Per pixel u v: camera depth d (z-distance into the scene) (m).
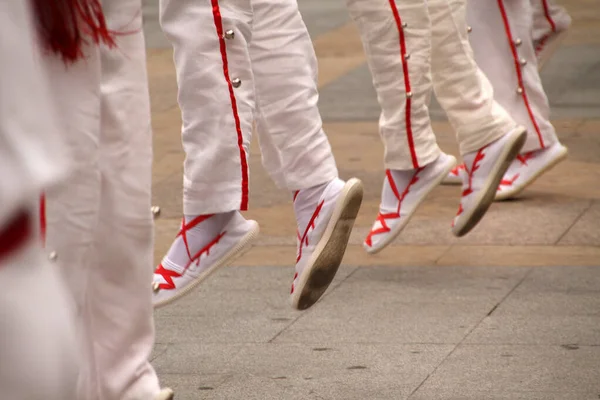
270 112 5.38
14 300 2.07
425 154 6.79
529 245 7.46
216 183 5.20
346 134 10.79
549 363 5.37
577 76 13.04
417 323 6.00
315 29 16.81
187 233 5.45
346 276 6.89
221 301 6.48
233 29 4.99
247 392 5.12
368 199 8.67
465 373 5.27
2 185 2.05
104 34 3.30
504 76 8.64
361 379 5.24
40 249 2.15
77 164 3.47
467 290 6.54
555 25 9.55
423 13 6.59
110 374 3.86
